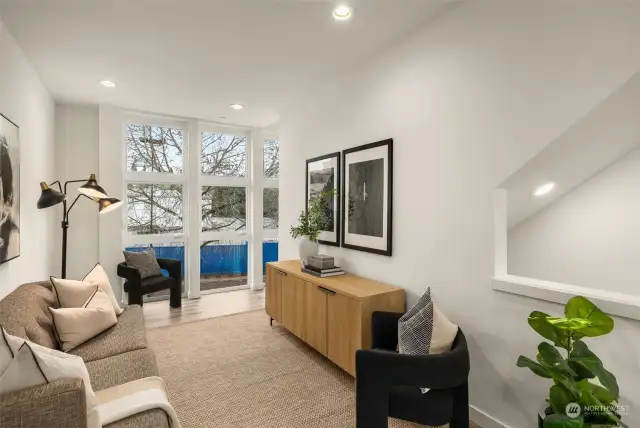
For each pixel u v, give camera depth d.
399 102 2.72
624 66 1.52
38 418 1.15
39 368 1.21
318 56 3.00
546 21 1.79
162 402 1.55
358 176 3.15
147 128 4.95
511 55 1.94
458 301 2.26
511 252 3.28
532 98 1.85
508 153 1.96
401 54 2.70
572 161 2.17
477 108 2.13
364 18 2.40
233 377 2.72
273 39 2.69
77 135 4.38
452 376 1.65
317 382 2.65
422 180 2.52
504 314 1.99
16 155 2.64
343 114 3.37
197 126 5.09
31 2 2.17
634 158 2.51
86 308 2.41
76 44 2.74
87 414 1.27
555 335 1.53
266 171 5.93
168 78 3.48
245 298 5.09
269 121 5.19
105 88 3.76
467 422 1.76
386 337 2.30
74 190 4.36
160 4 2.21
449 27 2.31
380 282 2.91
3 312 1.88
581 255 2.83
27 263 2.99
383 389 1.66
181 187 5.20
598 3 1.60
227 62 3.10
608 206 2.66
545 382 1.81
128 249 4.83
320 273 3.11
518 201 2.59
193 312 4.41
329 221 3.56
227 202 5.55
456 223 2.26
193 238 5.11
